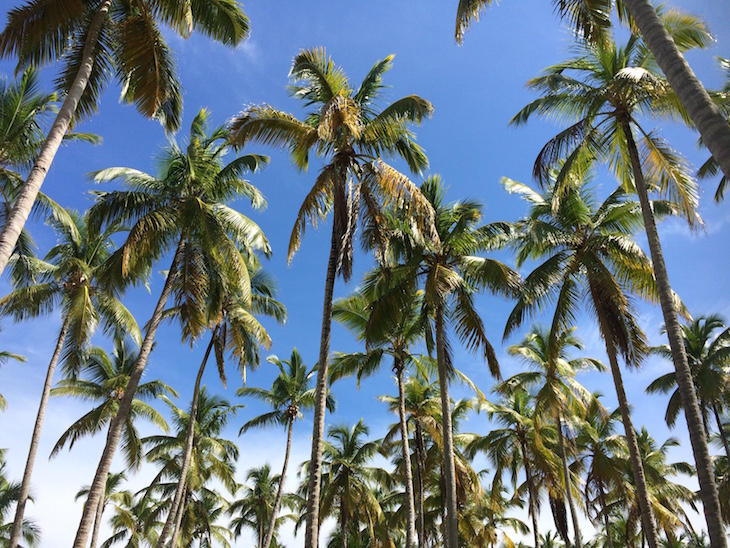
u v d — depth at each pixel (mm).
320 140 13562
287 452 30766
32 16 10672
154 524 41750
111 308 21750
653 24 6441
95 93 12023
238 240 17609
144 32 11391
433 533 35000
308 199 13180
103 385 26406
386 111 13609
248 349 25219
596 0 11508
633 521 30469
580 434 30969
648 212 12703
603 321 16000
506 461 28734
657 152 13688
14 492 30984
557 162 15023
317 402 11648
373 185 13172
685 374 11023
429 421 25922
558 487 26219
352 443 34281
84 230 22328
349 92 13625
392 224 17484
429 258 17906
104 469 13086
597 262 16312
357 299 21547
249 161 17344
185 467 22234
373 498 33000
